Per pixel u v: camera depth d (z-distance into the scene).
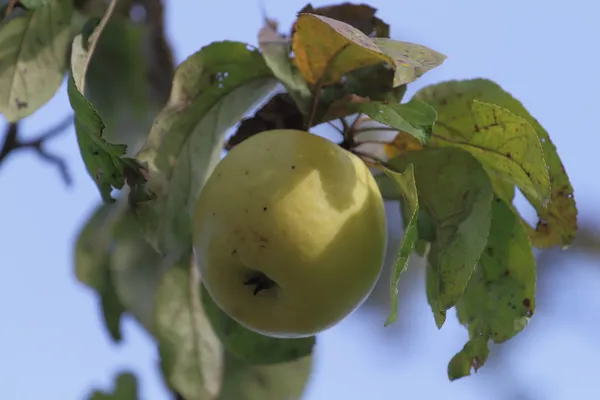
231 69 1.10
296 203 1.06
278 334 1.08
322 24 1.07
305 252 1.06
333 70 1.09
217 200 1.06
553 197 1.11
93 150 1.07
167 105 1.10
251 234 1.06
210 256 1.07
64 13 1.12
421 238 1.10
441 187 1.10
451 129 1.10
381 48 1.06
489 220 1.08
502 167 1.09
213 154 1.11
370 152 1.13
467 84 1.10
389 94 1.10
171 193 1.10
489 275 1.11
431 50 1.06
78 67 1.08
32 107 1.11
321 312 1.07
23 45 1.11
